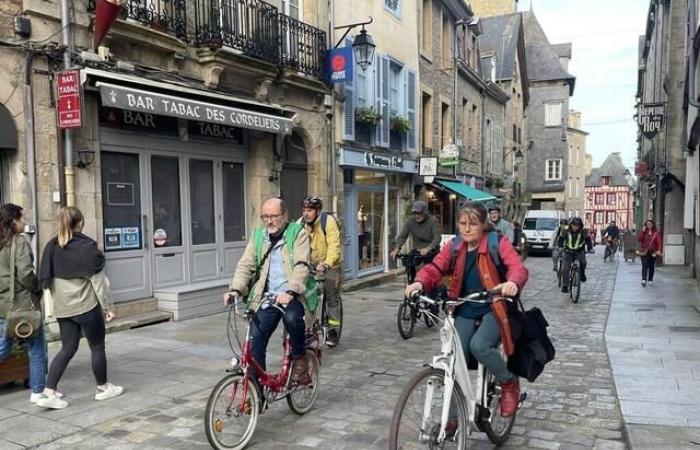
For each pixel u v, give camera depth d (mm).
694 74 13148
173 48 8766
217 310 9367
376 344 7473
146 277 8805
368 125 14641
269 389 4332
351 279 14188
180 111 8211
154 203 9000
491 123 28156
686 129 15648
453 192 19312
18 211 4848
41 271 4848
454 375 3430
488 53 29250
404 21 16734
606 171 89000
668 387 5367
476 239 3686
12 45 6801
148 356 6656
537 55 46562
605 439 4285
